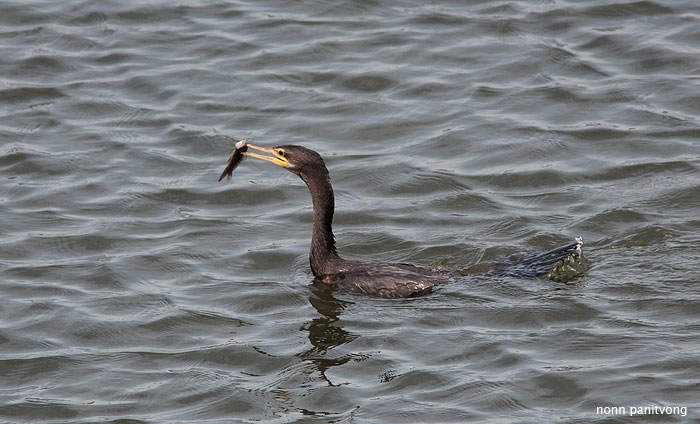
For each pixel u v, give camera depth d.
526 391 13.12
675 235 16.77
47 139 20.98
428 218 18.09
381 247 17.25
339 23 24.62
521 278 15.68
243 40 24.08
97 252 17.33
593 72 22.41
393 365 13.85
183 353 14.48
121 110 21.91
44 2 25.41
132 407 13.38
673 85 21.77
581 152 19.95
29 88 22.59
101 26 24.72
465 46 23.55
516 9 24.67
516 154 20.00
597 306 14.80
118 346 14.74
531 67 22.73
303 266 16.75
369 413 12.89
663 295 14.97
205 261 17.00
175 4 25.34
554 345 14.01
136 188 19.33
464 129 20.86
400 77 22.62
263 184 19.45
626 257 16.17
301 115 21.64
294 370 13.88
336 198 18.95
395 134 20.95
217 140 20.83
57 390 13.81
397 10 25.00
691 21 23.73
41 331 15.12
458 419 12.66
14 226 18.11
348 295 15.77
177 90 22.48
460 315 14.86
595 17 24.16
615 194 18.42
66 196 19.09
